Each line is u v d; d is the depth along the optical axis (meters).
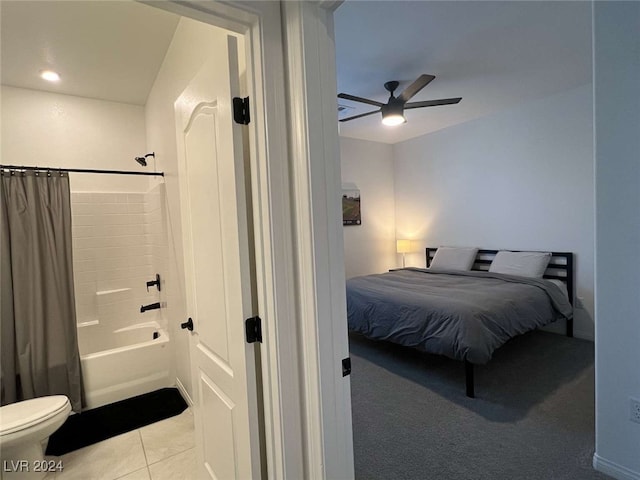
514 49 2.52
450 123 4.46
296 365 1.08
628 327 1.56
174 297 2.65
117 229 3.35
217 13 0.97
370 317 3.05
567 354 3.14
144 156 3.24
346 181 5.00
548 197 3.69
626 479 1.60
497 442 1.94
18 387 2.35
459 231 4.60
